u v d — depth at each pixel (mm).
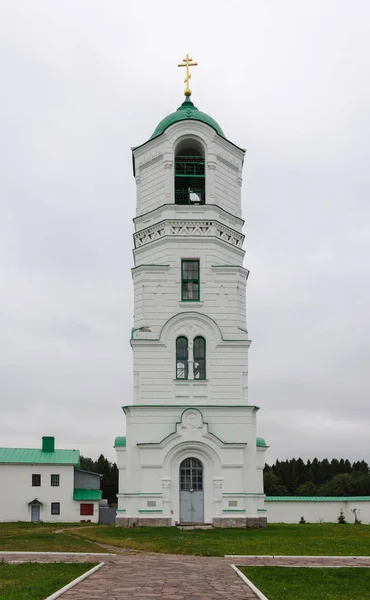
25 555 27984
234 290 48250
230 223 50562
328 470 180875
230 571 22797
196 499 44281
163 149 50125
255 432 45688
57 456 86812
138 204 51000
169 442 44531
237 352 47094
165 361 46625
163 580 20594
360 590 19562
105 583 19906
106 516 86562
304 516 66312
